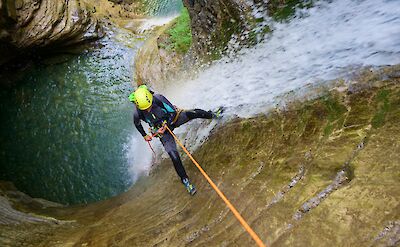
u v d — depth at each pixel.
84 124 9.49
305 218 3.12
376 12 4.92
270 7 6.60
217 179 4.68
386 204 2.73
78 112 9.84
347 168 3.31
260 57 6.18
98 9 12.25
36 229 5.63
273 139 4.51
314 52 5.27
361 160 3.26
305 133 4.17
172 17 12.64
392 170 2.97
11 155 9.12
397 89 3.71
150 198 5.85
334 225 2.87
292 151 4.06
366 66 4.29
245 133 5.07
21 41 10.04
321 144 3.82
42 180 8.50
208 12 7.59
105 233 5.01
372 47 4.48
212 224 3.93
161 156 7.42
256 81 5.84
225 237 3.57
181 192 5.26
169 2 13.20
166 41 9.30
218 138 5.53
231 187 4.29
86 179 8.27
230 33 7.19
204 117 5.66
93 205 7.21
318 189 3.32
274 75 5.62
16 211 6.55
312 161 3.68
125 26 12.20
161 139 5.16
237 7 6.97
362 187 3.01
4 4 9.12
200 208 4.41
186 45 8.91
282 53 5.86
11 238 5.13
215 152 5.34
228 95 6.26
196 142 6.24
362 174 3.12
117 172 8.16
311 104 4.48
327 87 4.49
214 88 6.78
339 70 4.60
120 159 8.38
